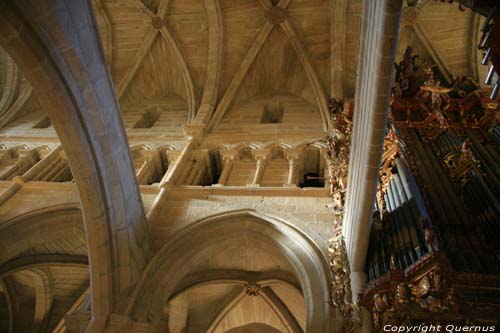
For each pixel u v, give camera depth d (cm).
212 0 1728
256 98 1834
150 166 1444
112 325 823
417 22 1631
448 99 1162
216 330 1475
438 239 590
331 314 766
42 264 1263
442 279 517
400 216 793
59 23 696
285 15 1722
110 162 853
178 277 986
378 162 641
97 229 833
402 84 1287
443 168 905
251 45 1769
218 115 1666
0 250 1048
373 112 588
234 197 1167
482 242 623
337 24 1645
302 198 1129
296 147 1404
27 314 1459
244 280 1210
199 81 1816
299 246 955
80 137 767
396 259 675
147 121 1866
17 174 1411
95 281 846
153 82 1972
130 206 927
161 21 1817
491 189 795
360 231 726
